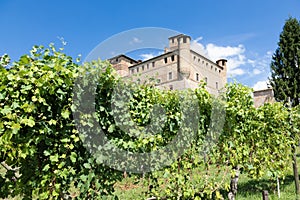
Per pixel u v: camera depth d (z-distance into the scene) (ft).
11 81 9.53
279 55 83.35
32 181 10.30
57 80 10.01
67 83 10.33
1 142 9.09
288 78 80.69
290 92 78.79
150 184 16.37
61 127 10.43
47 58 10.58
